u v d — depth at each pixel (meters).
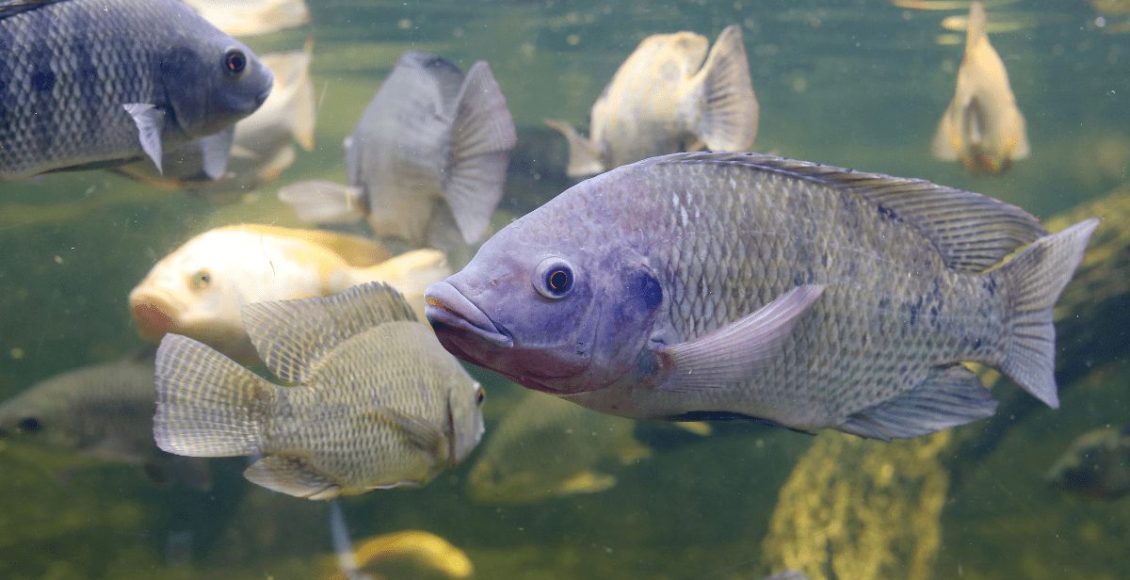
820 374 0.56
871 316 0.56
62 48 0.66
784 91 5.30
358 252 0.90
